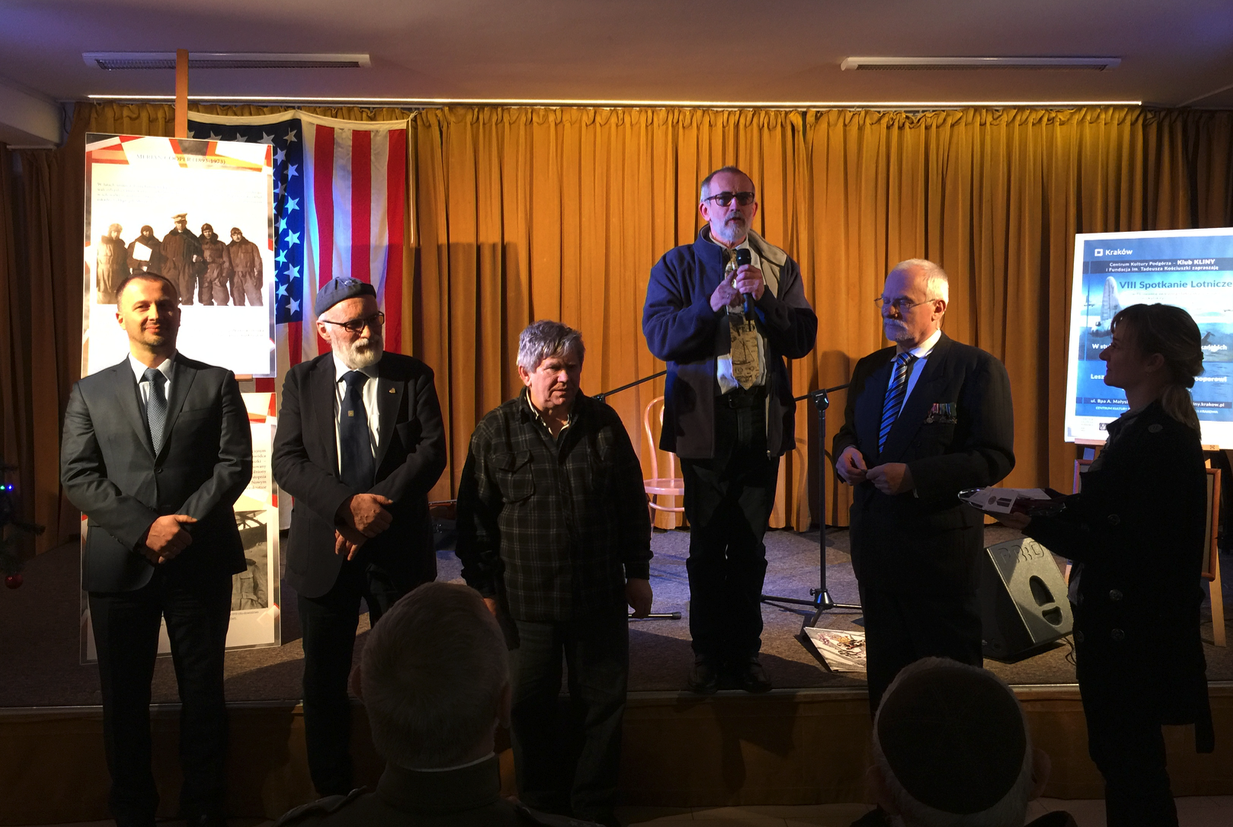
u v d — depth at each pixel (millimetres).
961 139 5152
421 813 858
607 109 5152
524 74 4594
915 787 856
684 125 5148
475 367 5219
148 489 2234
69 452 2238
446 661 876
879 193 5168
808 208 5207
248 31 3963
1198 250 3668
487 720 886
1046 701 2588
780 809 2570
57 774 2529
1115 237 3820
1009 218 5172
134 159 3092
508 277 5188
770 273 2607
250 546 3160
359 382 2357
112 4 3656
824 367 5195
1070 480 5156
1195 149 5172
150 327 2268
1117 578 1788
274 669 2904
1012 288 5184
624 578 2326
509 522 2205
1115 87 4805
